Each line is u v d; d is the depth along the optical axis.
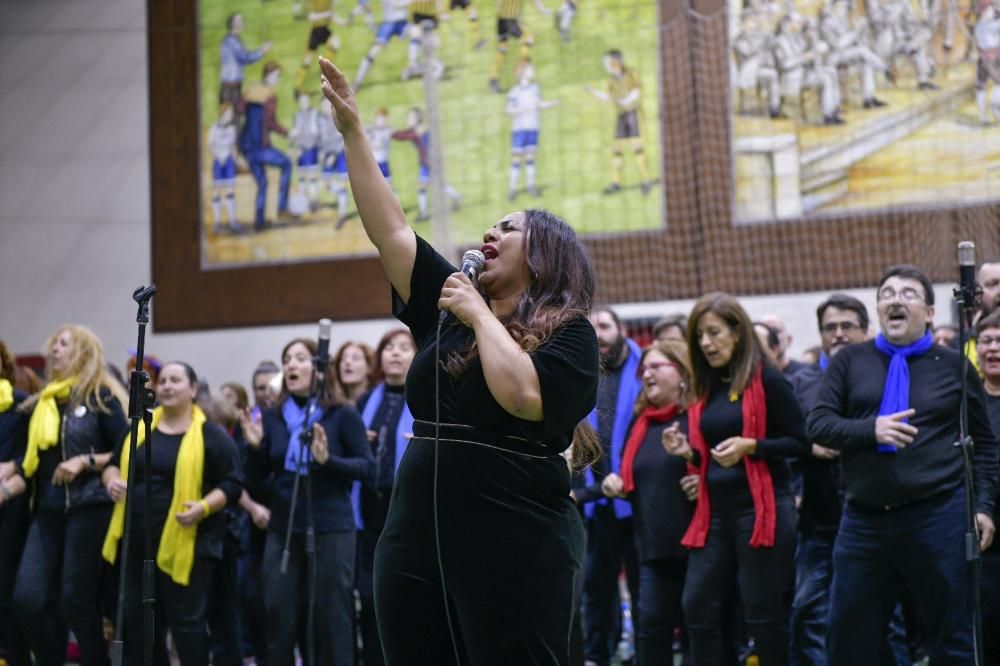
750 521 5.16
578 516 3.03
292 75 13.59
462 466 2.85
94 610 6.16
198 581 5.98
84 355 6.48
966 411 4.45
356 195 3.11
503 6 12.95
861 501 4.77
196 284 13.67
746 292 11.96
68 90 14.41
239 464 6.23
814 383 6.36
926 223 11.48
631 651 7.75
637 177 12.40
